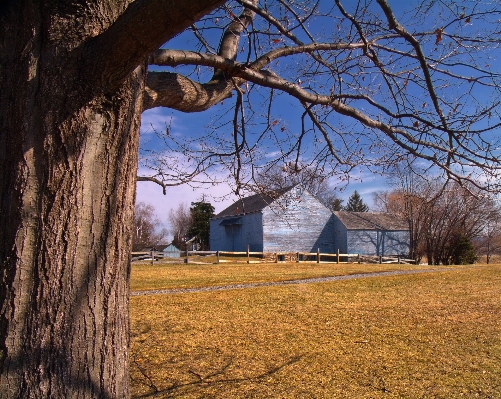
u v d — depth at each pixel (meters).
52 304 1.85
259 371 6.77
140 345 8.17
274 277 19.56
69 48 1.85
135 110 2.11
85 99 1.89
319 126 4.14
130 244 2.18
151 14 1.73
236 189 4.46
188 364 7.10
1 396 1.77
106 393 2.00
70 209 1.89
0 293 1.81
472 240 39.41
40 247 1.84
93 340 1.95
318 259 30.56
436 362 7.19
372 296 14.15
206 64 2.86
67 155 1.88
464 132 3.29
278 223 33.72
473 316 10.73
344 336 8.91
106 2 1.94
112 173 2.02
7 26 1.88
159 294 14.30
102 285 2.00
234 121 4.04
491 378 6.43
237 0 2.99
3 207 1.84
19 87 1.85
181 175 4.24
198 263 27.39
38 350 1.82
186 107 2.94
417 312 11.33
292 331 9.33
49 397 1.82
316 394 5.85
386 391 5.97
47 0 1.84
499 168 3.32
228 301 13.01
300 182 4.68
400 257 35.75
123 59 1.86
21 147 1.84
